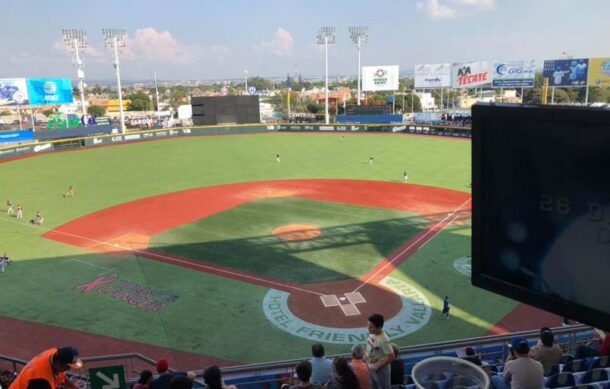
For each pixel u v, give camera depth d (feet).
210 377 22.97
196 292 75.56
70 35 262.06
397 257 88.63
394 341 61.26
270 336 63.05
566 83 238.89
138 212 120.88
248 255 90.68
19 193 142.82
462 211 117.60
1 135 217.77
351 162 187.32
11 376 38.63
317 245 95.45
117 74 256.93
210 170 174.40
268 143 240.32
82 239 100.78
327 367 29.45
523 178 14.94
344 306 70.59
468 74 277.44
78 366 19.72
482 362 37.17
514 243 15.58
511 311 68.39
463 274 80.84
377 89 312.09
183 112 389.39
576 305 14.33
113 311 69.72
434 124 266.77
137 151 221.25
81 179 161.48
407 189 141.90
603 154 13.08
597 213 13.50
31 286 78.02
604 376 29.68
